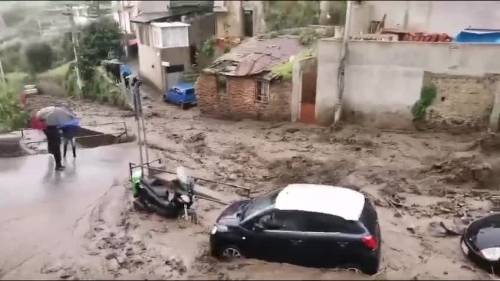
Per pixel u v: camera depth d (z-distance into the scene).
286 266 10.27
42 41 30.80
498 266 10.42
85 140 20.08
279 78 21.81
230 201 14.18
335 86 20.69
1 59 27.80
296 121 22.17
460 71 18.84
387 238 12.12
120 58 31.02
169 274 10.16
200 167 17.12
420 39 22.62
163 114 25.41
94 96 28.20
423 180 15.77
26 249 11.43
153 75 30.80
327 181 15.84
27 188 15.01
